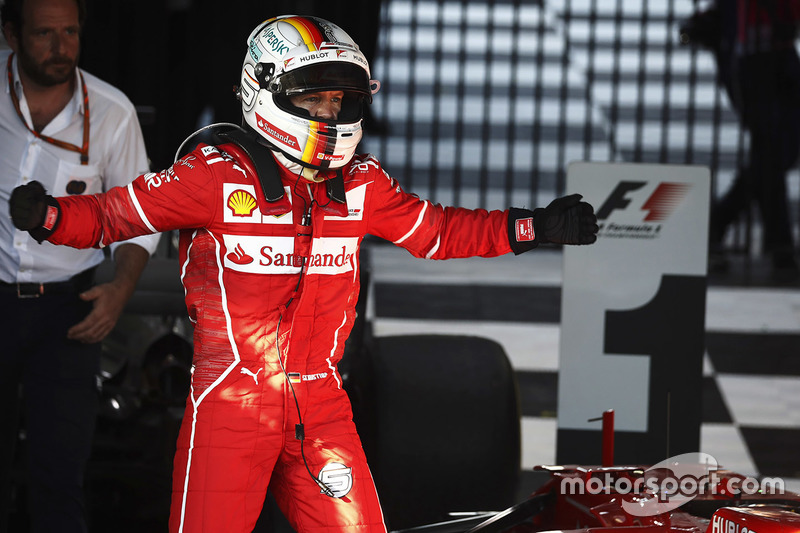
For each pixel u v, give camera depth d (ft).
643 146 116.88
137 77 76.18
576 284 42.88
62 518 38.50
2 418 38.86
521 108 126.62
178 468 29.50
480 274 89.92
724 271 93.61
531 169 112.68
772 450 56.70
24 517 45.44
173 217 28.96
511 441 43.75
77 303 38.73
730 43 95.50
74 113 38.47
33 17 36.27
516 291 84.53
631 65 137.90
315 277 29.86
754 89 93.71
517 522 35.04
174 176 28.96
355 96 30.50
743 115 95.40
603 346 43.01
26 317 37.96
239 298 29.40
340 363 42.73
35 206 27.58
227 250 29.37
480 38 142.31
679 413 43.04
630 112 126.52
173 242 45.93
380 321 73.82
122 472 43.32
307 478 29.78
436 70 116.98
